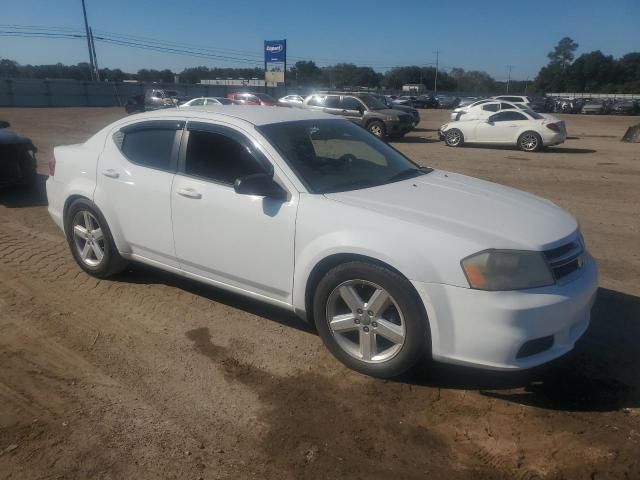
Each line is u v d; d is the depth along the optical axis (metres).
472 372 3.65
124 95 57.97
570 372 3.67
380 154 4.62
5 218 7.36
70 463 2.79
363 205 3.55
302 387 3.47
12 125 24.67
